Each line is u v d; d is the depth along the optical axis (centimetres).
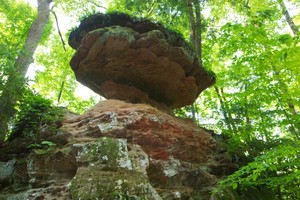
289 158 526
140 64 688
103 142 449
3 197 457
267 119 655
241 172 495
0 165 527
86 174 403
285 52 512
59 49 1819
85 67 711
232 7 1184
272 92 585
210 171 607
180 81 745
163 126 593
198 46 1045
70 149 472
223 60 1134
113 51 662
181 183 530
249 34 570
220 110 898
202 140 672
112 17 685
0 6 1384
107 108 613
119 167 416
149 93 754
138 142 533
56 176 466
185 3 1044
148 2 1090
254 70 589
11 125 651
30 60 965
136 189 392
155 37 646
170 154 564
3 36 1051
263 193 601
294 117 573
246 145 684
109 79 722
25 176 490
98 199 363
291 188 616
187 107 1091
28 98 626
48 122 583
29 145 543
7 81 642
